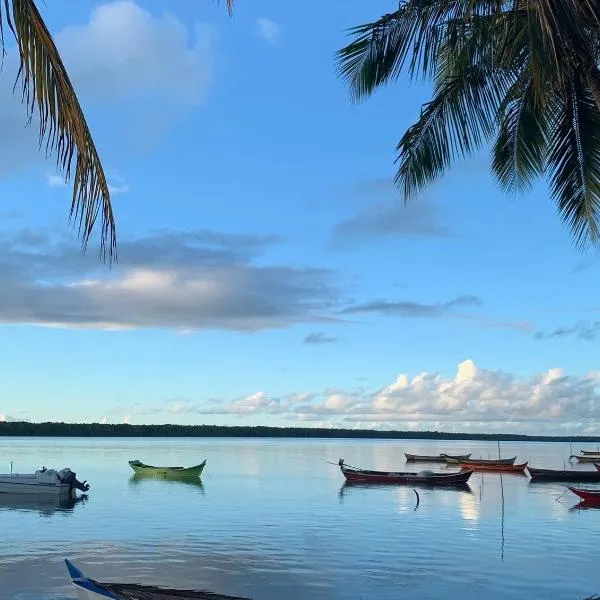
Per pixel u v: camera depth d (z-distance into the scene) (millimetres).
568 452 177875
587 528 32875
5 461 93500
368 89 13406
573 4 9516
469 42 11945
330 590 20156
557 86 11789
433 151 13797
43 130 5426
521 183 15133
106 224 5934
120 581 21031
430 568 23141
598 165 13109
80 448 150500
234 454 130625
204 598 11672
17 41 5238
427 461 105688
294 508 40688
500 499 46500
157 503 43094
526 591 20250
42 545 27156
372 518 36031
